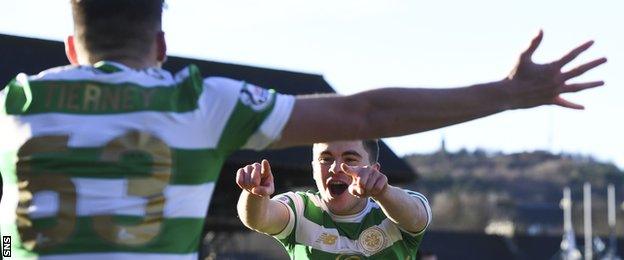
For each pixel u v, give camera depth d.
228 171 14.68
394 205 5.34
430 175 86.56
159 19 3.46
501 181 91.00
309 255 5.74
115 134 3.27
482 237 45.16
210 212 16.61
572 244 53.34
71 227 3.24
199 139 3.34
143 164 3.27
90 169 3.25
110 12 3.37
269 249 26.73
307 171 14.83
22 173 3.31
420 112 3.38
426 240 44.53
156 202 3.28
